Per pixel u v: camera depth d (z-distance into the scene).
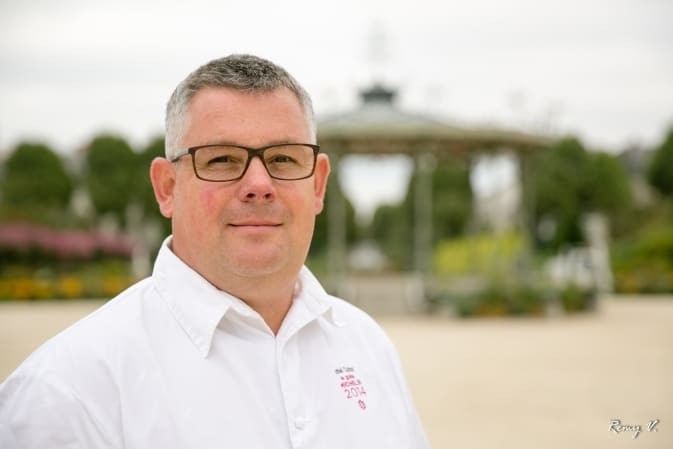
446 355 11.92
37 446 1.77
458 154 22.66
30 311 19.39
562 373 10.22
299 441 2.01
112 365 1.93
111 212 48.22
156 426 1.88
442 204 46.34
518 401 8.31
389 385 2.42
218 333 2.06
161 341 2.01
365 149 21.55
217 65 2.16
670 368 10.70
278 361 2.10
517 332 15.37
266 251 2.08
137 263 31.11
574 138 45.88
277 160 2.14
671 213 45.91
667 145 49.16
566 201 44.66
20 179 47.12
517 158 21.61
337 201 20.23
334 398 2.21
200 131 2.10
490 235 25.78
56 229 32.25
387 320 17.92
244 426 1.96
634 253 32.12
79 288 23.52
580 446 6.44
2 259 28.33
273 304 2.20
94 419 1.85
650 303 23.02
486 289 19.00
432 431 6.96
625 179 46.50
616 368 10.66
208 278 2.13
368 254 57.16
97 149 48.75
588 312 19.62
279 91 2.15
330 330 2.36
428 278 20.80
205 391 1.96
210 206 2.09
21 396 1.86
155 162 2.30
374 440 2.21
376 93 21.47
